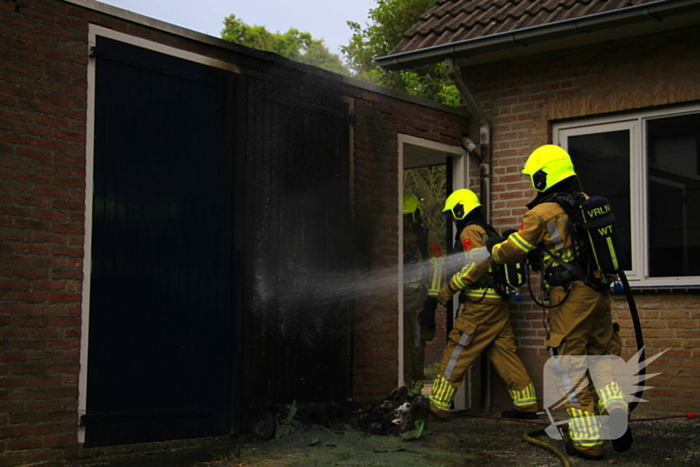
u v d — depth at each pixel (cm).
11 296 416
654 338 607
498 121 709
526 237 466
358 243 618
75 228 443
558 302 462
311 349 568
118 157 465
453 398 648
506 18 659
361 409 580
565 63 672
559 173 474
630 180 640
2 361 411
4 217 417
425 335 780
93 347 446
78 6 453
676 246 615
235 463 442
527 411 624
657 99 620
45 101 436
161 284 481
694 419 571
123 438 457
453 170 733
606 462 440
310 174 580
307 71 586
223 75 526
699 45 605
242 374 520
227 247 519
